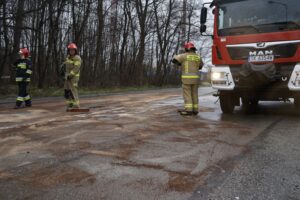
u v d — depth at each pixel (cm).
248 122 801
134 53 3653
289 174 419
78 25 2470
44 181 387
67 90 1002
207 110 1037
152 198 345
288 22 811
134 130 671
